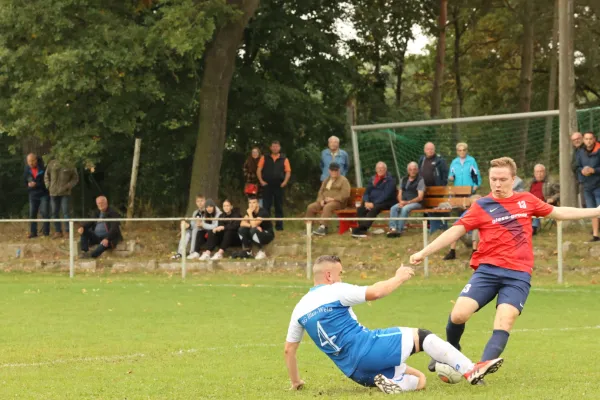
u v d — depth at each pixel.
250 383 10.34
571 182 27.22
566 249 24.73
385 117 43.12
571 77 27.33
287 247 27.00
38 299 19.95
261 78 38.06
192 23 27.59
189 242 27.14
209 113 31.58
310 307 9.17
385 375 9.16
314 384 10.23
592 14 50.12
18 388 10.13
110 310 18.14
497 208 9.84
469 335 14.69
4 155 38.62
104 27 27.39
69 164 28.78
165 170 38.34
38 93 27.06
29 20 27.16
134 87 27.94
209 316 17.28
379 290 9.01
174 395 9.53
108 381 10.55
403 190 27.58
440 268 24.20
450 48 56.41
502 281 9.76
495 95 56.12
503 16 51.06
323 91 40.75
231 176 39.28
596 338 14.10
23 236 30.42
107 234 27.39
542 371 10.83
